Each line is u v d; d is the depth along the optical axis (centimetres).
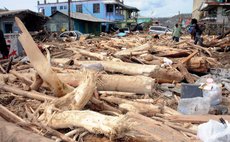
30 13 2645
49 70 532
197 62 890
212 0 3672
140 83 607
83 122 389
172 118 470
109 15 5269
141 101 564
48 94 599
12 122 439
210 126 366
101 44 1650
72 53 1252
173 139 381
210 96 535
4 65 945
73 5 5453
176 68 823
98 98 535
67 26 3872
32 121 440
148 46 1162
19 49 1235
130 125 368
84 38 2238
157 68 726
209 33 3167
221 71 913
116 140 374
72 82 621
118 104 539
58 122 416
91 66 741
